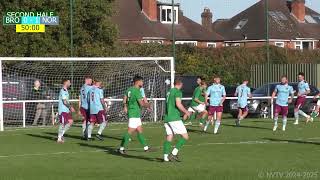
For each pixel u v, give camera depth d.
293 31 135.25
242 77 84.44
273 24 134.62
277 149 36.31
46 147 38.47
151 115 60.91
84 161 31.64
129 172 27.75
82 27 73.56
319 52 94.94
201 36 119.56
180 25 119.06
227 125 55.22
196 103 48.88
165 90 62.28
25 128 54.16
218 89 47.38
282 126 51.66
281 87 49.00
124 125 56.34
